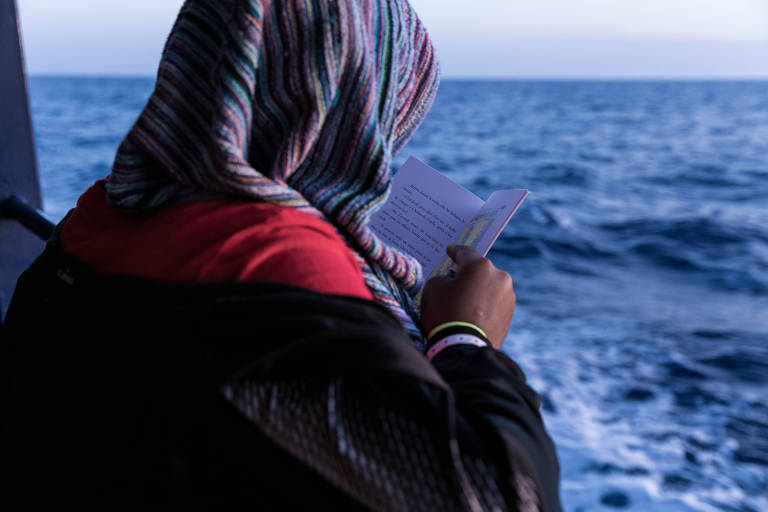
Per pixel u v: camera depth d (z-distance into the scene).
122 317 0.62
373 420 0.54
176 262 0.64
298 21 0.68
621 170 28.03
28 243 2.04
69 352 0.63
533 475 0.56
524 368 8.70
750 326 10.81
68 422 0.60
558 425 7.21
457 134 40.88
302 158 0.69
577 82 145.25
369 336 0.56
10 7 1.90
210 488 0.54
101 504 0.56
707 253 15.30
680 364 9.05
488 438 0.56
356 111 0.72
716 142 39.59
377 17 0.76
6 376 0.67
